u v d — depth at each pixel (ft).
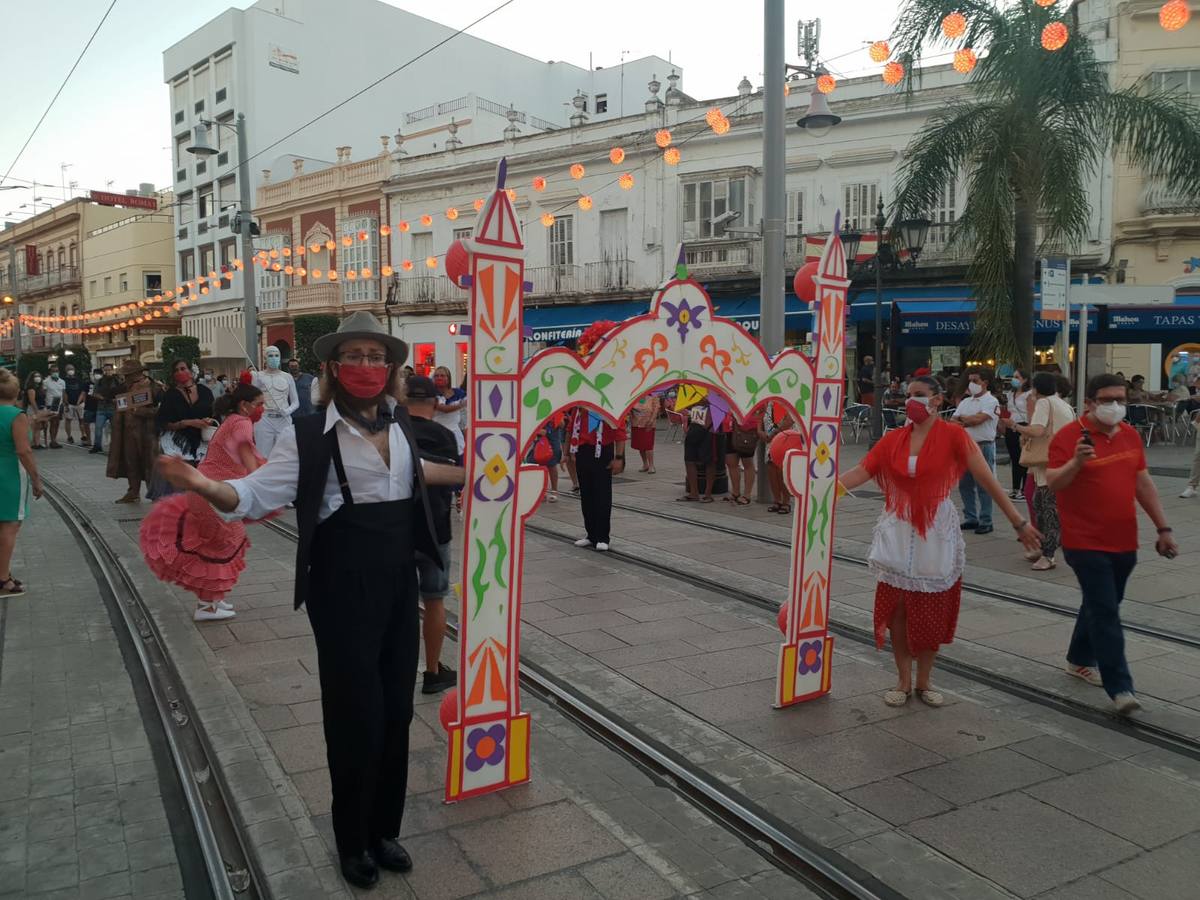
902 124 67.87
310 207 104.17
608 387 12.34
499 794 11.84
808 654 14.96
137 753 13.19
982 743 13.38
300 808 11.32
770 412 35.19
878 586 14.87
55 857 10.36
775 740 13.48
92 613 20.52
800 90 71.10
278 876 9.78
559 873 9.95
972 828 10.88
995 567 24.62
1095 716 14.39
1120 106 43.34
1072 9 42.47
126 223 133.39
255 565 25.35
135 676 16.56
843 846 10.46
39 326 140.36
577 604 21.26
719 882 9.82
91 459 56.90
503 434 11.41
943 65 66.13
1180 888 9.62
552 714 14.70
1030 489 24.89
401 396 10.35
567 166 83.76
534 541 29.27
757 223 74.43
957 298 62.85
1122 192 62.23
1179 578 22.82
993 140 43.39
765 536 29.04
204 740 13.51
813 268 15.64
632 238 80.59
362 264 98.84
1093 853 10.32
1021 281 45.68
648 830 10.93
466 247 12.10
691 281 13.07
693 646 18.04
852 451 51.78
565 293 84.07
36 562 25.99
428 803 11.55
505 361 11.31
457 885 9.68
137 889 9.75
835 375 15.11
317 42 115.96
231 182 115.75
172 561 18.70
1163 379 64.39
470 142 100.48
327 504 9.51
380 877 9.82
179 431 28.43
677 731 13.82
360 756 9.48
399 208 96.02
